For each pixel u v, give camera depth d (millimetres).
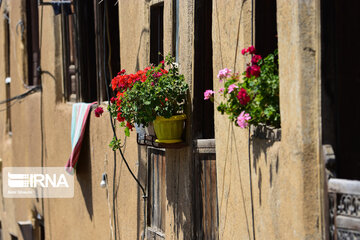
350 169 7227
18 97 15844
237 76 6355
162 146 7965
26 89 16516
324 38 5301
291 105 5551
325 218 5227
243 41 6500
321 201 5309
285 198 5695
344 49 7301
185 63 7984
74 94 13383
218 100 7098
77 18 12680
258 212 6242
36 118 15305
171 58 8078
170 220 8609
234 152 6754
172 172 8516
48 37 14242
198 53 7965
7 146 18578
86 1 12695
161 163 9109
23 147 16594
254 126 6262
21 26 16641
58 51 13836
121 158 10461
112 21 11695
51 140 14289
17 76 17203
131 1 9891
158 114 7770
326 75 5312
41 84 14922
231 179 6848
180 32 8141
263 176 6109
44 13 14438
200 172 7898
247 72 5855
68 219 13469
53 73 14008
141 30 9469
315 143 5367
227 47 6855
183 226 8188
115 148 9648
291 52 5531
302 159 5383
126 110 7809
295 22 5445
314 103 5359
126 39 10133
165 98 7750
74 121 12367
